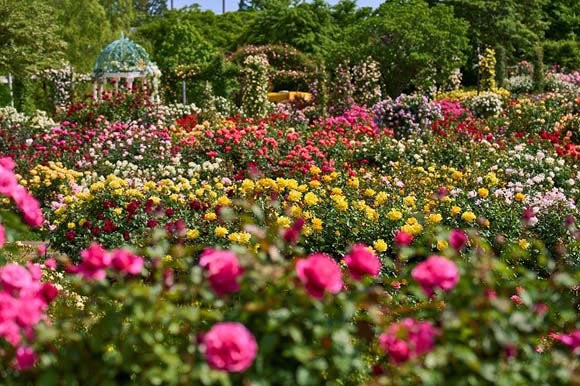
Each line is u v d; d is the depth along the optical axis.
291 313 1.85
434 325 2.04
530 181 7.90
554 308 2.29
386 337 1.91
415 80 27.03
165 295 2.09
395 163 9.25
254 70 18.83
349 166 9.14
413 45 27.09
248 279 1.93
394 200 6.53
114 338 2.05
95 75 20.50
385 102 13.49
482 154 9.77
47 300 2.17
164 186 6.53
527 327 1.96
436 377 1.79
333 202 5.83
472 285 2.00
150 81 20.52
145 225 5.88
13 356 1.91
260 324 1.86
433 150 9.93
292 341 1.85
